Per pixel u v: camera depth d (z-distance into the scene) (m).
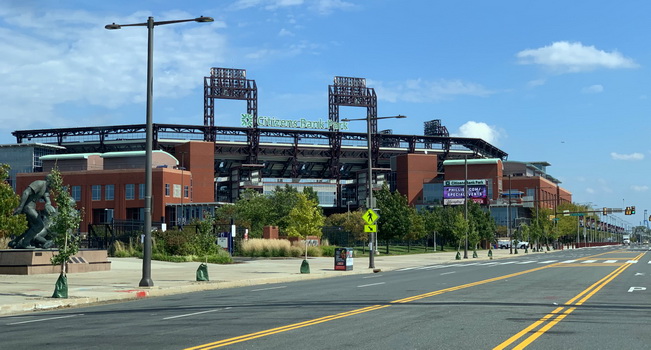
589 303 17.94
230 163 171.62
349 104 174.00
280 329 12.91
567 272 35.00
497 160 160.62
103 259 35.88
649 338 11.58
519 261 55.25
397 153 181.12
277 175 183.38
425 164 168.75
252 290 24.95
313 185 169.12
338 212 173.12
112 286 25.17
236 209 106.50
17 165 135.50
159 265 40.78
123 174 126.38
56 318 16.02
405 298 19.88
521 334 12.02
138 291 22.91
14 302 18.95
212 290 25.47
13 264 31.58
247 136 164.75
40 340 12.00
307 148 171.62
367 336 11.87
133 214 127.56
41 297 20.61
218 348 10.60
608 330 12.55
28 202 33.28
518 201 155.25
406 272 38.78
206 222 44.38
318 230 50.09
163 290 24.00
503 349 10.37
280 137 169.62
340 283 28.55
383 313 15.71
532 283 26.42
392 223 77.88
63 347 11.07
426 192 166.50
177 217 125.25
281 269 38.91
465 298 19.70
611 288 23.47
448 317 14.77
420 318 14.62
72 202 21.53
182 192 125.81
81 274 32.47
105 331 13.12
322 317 14.98
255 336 11.97
